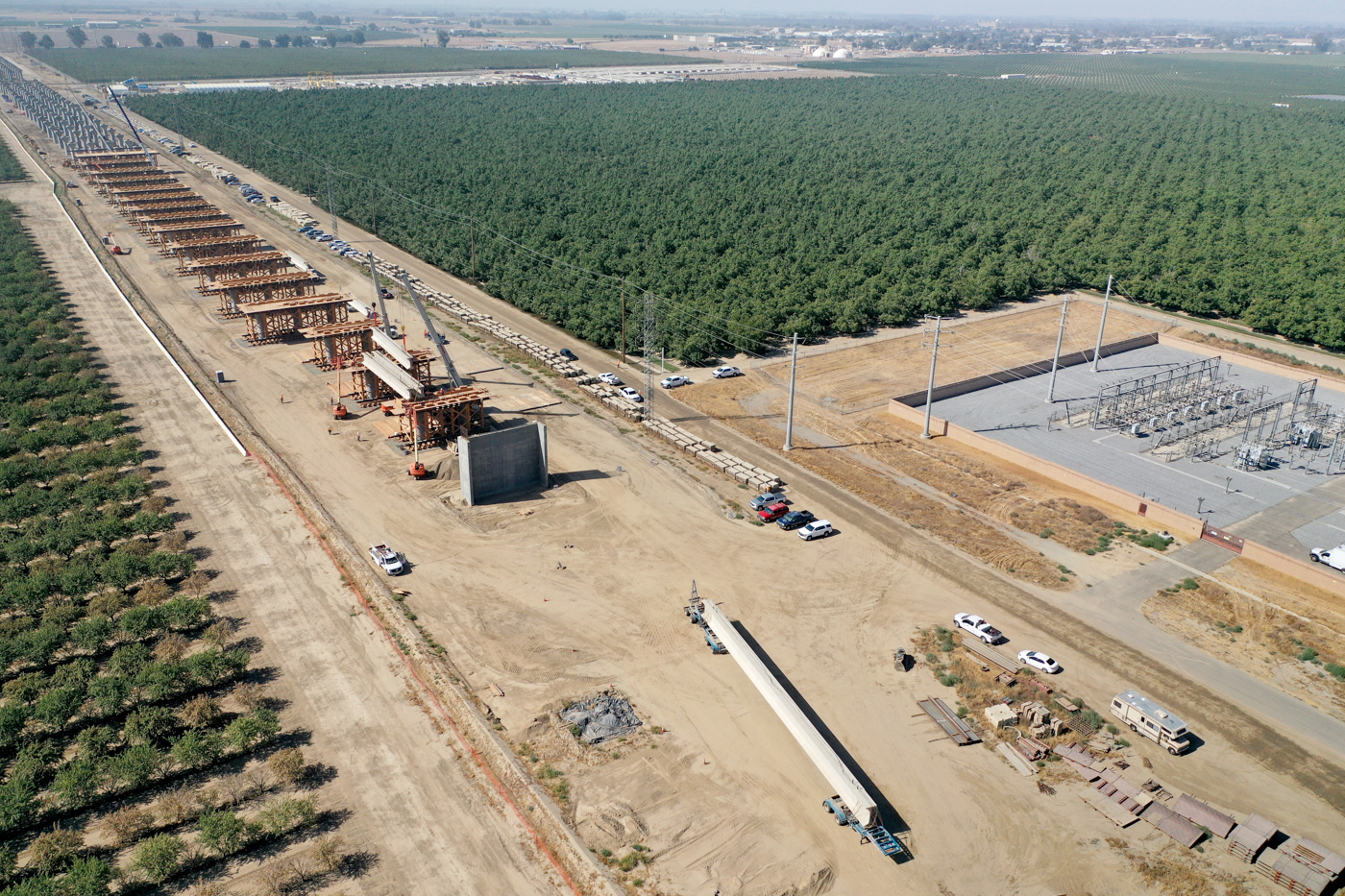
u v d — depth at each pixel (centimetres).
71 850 6209
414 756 7175
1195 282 18962
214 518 10600
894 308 17788
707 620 8688
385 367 13188
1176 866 6288
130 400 13900
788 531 10562
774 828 6556
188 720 7300
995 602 9238
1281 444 12775
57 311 17325
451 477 11675
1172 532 10538
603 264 19875
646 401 14025
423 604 9062
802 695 7912
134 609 8531
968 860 6338
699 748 7288
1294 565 9606
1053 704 7794
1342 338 16425
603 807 6681
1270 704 7831
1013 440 12850
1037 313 18988
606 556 9988
